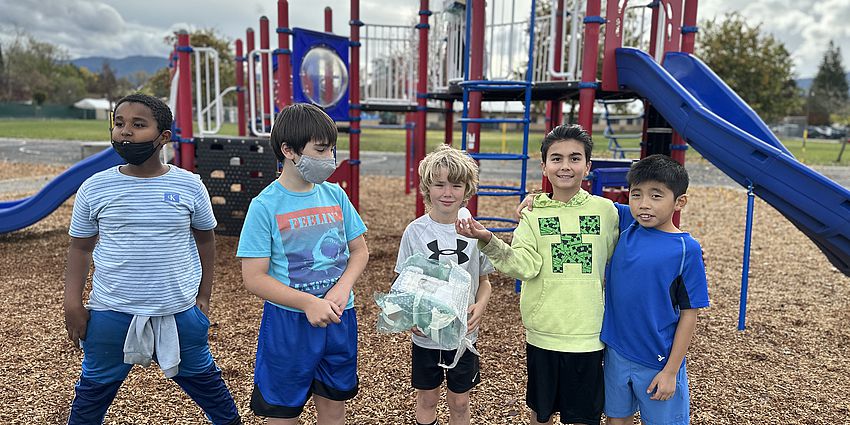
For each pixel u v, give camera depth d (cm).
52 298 480
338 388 226
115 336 220
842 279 588
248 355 369
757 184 423
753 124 495
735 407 312
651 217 213
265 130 775
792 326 446
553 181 232
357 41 727
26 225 640
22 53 7338
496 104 1390
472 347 228
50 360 357
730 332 430
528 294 235
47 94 7488
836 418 303
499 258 217
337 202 232
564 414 235
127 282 218
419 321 212
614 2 525
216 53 784
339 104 705
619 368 222
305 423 287
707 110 455
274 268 213
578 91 588
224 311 452
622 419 230
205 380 245
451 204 234
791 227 880
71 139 2717
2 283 521
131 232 216
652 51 627
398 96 969
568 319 226
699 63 544
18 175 1399
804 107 6512
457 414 249
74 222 217
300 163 207
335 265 222
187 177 232
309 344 215
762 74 2578
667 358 214
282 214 212
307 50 659
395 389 325
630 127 3944
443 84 852
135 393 312
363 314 451
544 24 714
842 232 391
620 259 223
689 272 210
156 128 214
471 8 532
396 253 654
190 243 234
